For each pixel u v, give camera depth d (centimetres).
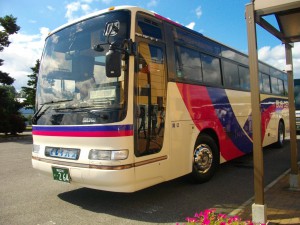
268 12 450
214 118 737
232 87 841
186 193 637
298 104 1742
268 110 1112
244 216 478
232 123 828
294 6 434
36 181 754
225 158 789
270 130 1130
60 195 630
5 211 538
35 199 605
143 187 511
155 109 546
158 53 571
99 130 484
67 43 582
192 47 684
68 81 557
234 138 837
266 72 1120
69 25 595
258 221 439
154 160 534
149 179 524
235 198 604
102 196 619
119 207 554
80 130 505
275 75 1225
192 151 647
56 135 543
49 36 633
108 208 549
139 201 587
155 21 575
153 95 544
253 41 449
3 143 1850
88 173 488
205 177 708
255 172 448
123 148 477
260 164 445
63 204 573
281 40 618
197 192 644
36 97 614
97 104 502
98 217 505
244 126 898
